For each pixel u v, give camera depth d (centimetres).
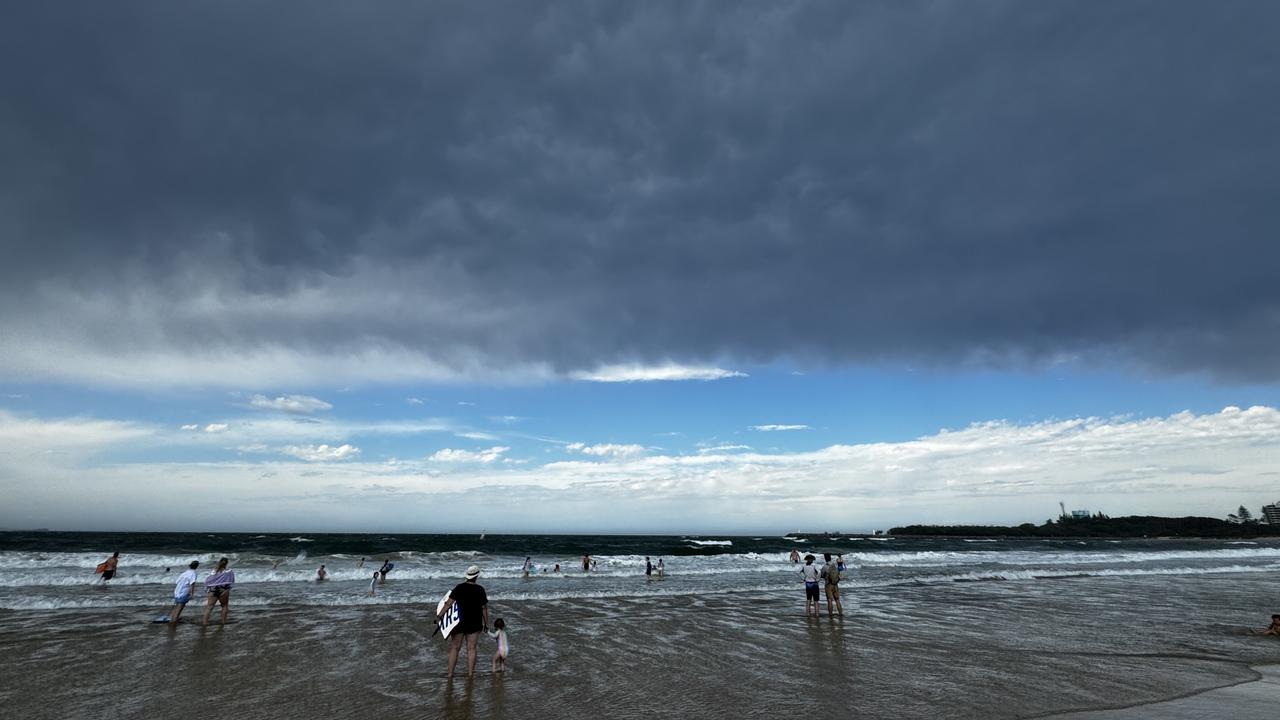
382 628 1426
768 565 3922
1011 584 2709
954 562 4425
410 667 1038
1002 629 1477
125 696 858
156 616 1564
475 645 955
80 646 1193
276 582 2547
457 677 966
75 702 830
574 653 1165
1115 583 2778
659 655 1153
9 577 2439
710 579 2881
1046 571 3488
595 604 1909
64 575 2534
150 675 975
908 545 8619
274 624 1464
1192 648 1241
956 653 1179
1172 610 1848
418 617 1595
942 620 1622
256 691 882
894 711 791
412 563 3656
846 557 4931
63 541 5816
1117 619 1653
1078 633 1422
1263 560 4975
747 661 1102
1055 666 1062
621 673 1001
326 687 902
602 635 1366
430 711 783
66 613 1596
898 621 1600
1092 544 9600
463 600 940
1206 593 2350
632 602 1967
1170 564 4291
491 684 923
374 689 891
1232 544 9956
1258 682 948
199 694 867
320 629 1405
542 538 11462
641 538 12475
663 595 2172
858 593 2297
